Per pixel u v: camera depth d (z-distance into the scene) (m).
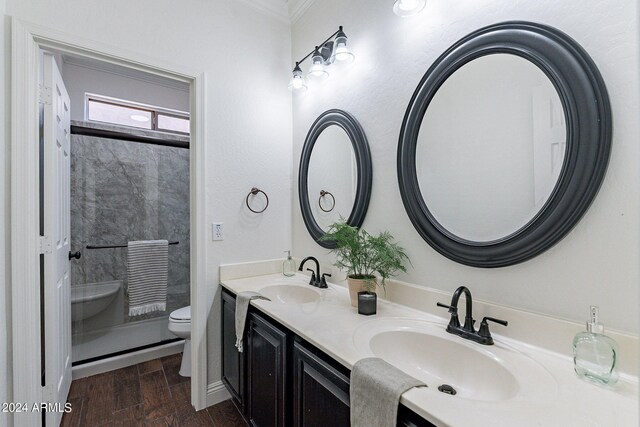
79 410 1.90
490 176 1.13
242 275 2.11
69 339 2.07
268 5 2.25
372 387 0.82
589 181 0.89
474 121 1.19
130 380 2.26
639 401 0.72
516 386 0.83
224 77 2.06
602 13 0.87
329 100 1.98
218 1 2.05
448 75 1.27
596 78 0.88
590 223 0.90
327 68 1.97
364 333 1.15
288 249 2.35
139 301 2.74
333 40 1.91
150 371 2.39
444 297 1.28
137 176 3.03
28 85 1.46
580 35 0.92
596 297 0.89
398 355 1.16
